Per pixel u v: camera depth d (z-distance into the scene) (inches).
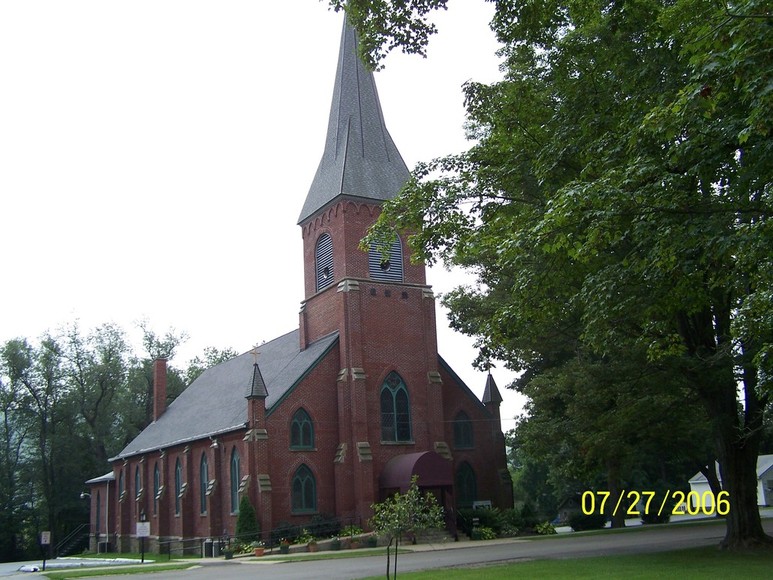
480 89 970.7
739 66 509.7
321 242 1948.8
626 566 887.7
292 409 1717.5
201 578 1029.8
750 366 911.7
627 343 997.2
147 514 2332.7
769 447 3577.8
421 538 1615.4
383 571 992.2
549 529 1833.2
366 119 2000.5
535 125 916.6
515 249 740.7
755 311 639.8
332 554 1385.3
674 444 1689.2
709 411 1044.5
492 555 1180.5
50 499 3014.3
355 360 1760.6
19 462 3211.1
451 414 1930.4
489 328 938.1
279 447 1680.6
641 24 765.3
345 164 1893.5
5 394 3065.9
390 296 1857.8
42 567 1830.7
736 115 610.2
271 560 1350.9
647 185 660.7
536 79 956.6
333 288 1860.2
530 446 1558.8
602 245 714.2
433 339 1891.0
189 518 1985.7
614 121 789.9
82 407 3110.2
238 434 1768.0
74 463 3048.7
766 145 594.9
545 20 763.4
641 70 766.5
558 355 1787.6
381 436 1760.6
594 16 762.2
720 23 515.8
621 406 1136.2
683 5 575.5
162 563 1503.4
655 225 677.3
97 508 2834.6
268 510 1606.8
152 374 3284.9
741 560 898.7
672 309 790.5
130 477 2503.7
